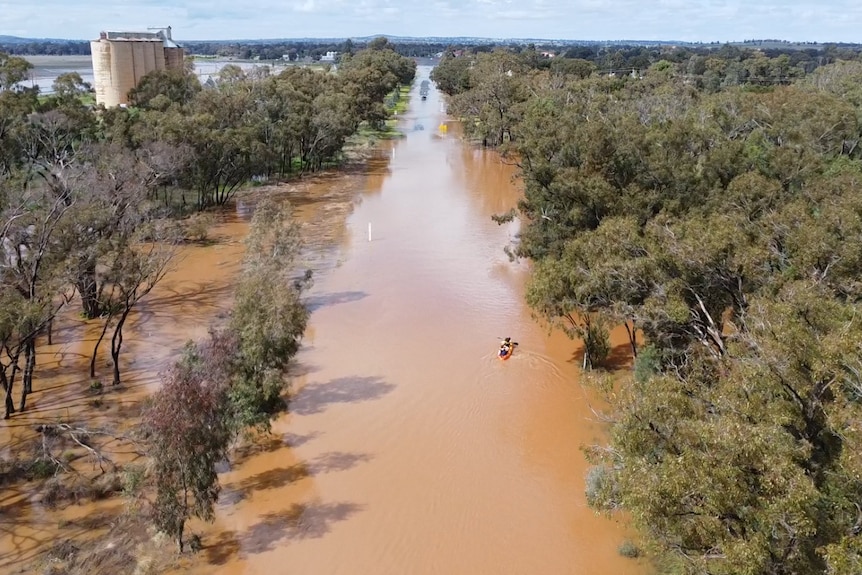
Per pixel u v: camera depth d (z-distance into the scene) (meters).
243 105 89.75
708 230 33.53
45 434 34.16
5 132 65.44
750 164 50.00
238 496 30.06
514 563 26.30
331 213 78.00
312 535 27.70
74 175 48.44
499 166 107.31
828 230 33.34
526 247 50.25
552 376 40.88
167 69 123.50
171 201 74.50
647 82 118.75
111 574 25.48
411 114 174.25
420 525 28.33
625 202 43.88
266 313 36.09
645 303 33.44
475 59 187.75
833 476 19.86
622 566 26.06
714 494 17.33
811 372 21.78
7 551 26.72
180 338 46.03
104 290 54.19
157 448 25.25
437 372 41.22
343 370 41.31
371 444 33.97
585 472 31.69
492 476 31.56
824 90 93.31
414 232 71.06
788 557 17.17
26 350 37.06
